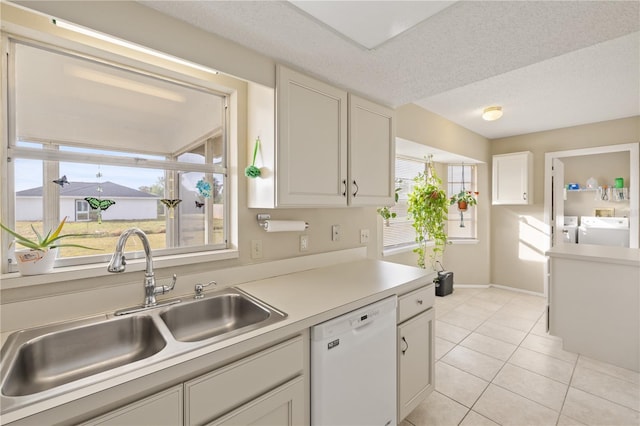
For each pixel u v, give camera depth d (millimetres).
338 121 1739
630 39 1806
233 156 1669
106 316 1185
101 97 1287
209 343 959
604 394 1963
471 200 4113
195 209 1586
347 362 1303
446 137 3418
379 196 2008
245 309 1405
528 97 2768
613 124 3455
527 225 4094
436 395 1985
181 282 1448
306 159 1583
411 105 2898
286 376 1124
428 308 1846
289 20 1210
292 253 1914
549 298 2594
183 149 1534
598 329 2344
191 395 884
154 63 1342
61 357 1057
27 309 1076
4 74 1084
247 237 1692
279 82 1472
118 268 1106
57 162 1199
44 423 669
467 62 1537
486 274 4352
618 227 4121
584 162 4590
